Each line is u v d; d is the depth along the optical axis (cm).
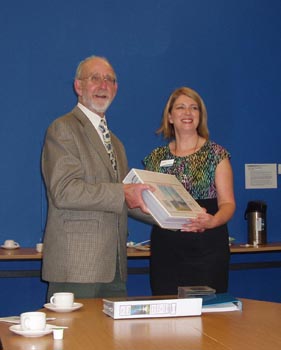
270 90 460
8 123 406
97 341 159
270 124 460
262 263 451
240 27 454
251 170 454
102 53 425
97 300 224
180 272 280
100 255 242
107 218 246
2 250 382
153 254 289
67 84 417
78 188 237
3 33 406
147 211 238
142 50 433
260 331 171
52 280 243
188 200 248
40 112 412
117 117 428
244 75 454
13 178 406
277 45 459
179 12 441
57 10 416
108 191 236
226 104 450
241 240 450
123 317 188
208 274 277
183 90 305
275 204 459
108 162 258
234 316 193
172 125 312
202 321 185
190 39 443
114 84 276
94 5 423
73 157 245
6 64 406
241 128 453
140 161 431
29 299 408
